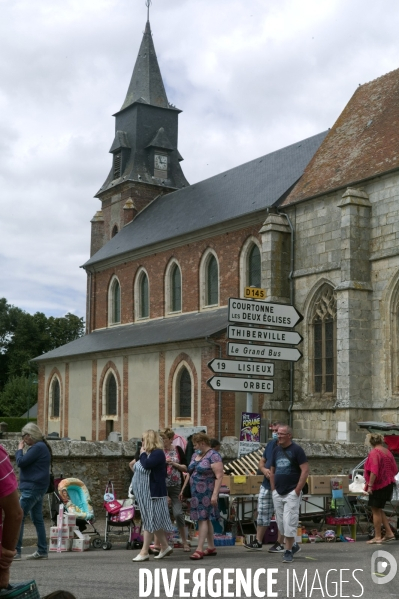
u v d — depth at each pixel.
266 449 13.40
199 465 13.03
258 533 14.22
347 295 29.27
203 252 43.25
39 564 12.23
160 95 62.38
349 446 23.41
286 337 17.94
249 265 39.91
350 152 34.06
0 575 5.20
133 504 15.48
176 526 15.61
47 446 13.17
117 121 63.25
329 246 32.00
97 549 14.98
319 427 31.61
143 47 64.56
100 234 60.28
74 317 93.88
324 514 16.02
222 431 35.84
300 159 41.06
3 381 92.06
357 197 29.98
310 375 32.50
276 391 33.16
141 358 42.69
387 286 29.08
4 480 5.11
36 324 90.50
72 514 14.86
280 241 33.84
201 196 49.19
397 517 17.19
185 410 38.72
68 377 50.50
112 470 19.81
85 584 10.00
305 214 33.53
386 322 29.03
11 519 5.15
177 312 45.50
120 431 44.22
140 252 49.00
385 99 35.47
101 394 46.59
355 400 28.84
